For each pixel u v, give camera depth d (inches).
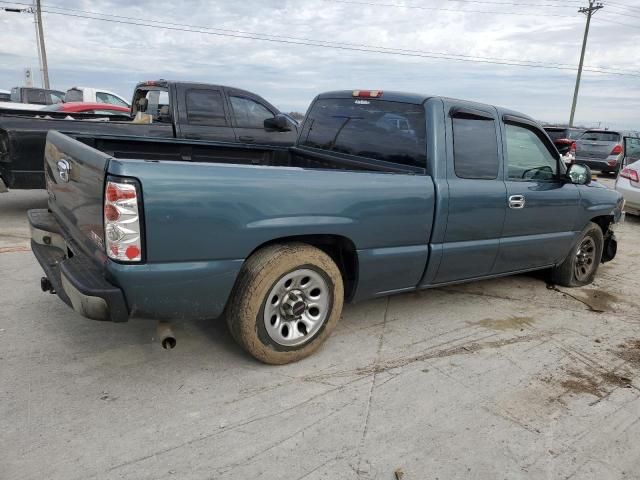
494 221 161.6
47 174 158.7
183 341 141.9
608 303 198.8
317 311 134.0
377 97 163.9
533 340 159.6
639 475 101.5
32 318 150.6
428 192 142.6
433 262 150.0
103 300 103.0
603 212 208.7
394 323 164.4
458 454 103.4
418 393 124.5
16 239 234.8
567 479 98.8
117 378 122.2
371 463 99.2
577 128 794.2
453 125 149.9
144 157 179.6
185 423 107.2
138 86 313.0
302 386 124.0
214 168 109.7
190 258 108.7
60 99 735.7
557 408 122.3
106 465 93.7
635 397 129.6
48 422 104.3
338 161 171.9
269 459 98.3
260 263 119.6
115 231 101.0
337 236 130.7
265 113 314.3
